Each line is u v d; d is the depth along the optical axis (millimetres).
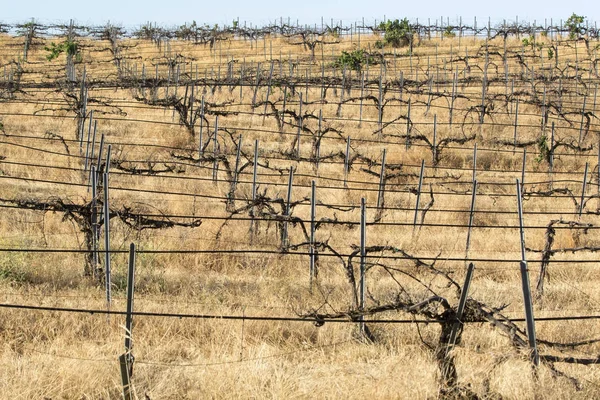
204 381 8141
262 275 13227
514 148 28922
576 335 10117
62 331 9953
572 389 7824
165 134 31453
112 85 41844
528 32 62906
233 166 25578
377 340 9938
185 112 31641
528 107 38719
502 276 14055
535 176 26641
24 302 10961
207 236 16141
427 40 66812
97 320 10289
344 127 34250
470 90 45219
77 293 11875
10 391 7840
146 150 28547
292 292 12195
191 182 22422
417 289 12336
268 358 8984
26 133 30609
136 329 9977
